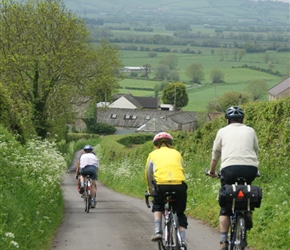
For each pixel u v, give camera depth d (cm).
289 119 2577
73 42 8206
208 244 1670
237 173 1251
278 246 1545
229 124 1334
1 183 1866
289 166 2341
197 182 2955
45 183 2189
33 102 7406
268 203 1883
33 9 8225
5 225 1470
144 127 17838
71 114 8575
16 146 2781
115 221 2266
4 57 7988
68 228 2020
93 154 2817
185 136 4628
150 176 1414
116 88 9088
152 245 1672
